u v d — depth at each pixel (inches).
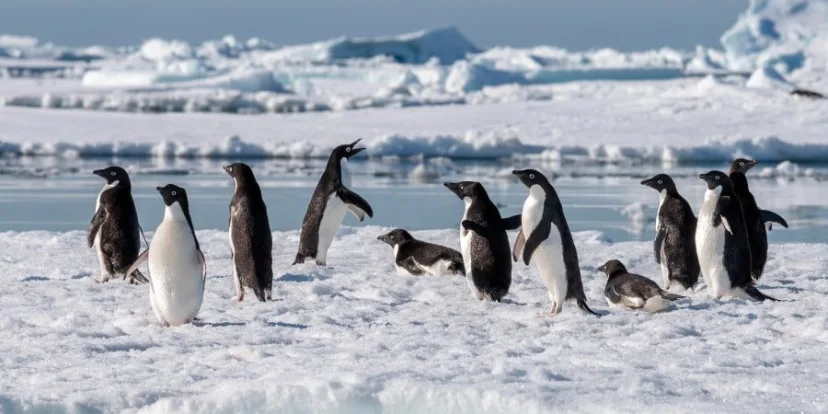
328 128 4901.6
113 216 1190.9
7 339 872.9
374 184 3186.5
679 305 1059.3
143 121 5123.0
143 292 1125.7
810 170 3548.2
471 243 1079.0
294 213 2361.0
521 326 940.6
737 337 879.1
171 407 651.5
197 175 3385.8
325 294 1133.1
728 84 6466.5
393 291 1131.9
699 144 4237.2
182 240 917.2
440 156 4200.3
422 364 760.3
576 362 776.3
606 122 4982.8
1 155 4047.7
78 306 1035.3
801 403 639.1
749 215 1217.4
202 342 857.5
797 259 1457.9
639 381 691.4
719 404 637.9
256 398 666.8
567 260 992.2
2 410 645.9
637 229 2074.3
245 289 1096.8
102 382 712.4
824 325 909.2
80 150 4141.2
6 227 2080.5
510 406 650.8
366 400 671.1
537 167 3818.9
